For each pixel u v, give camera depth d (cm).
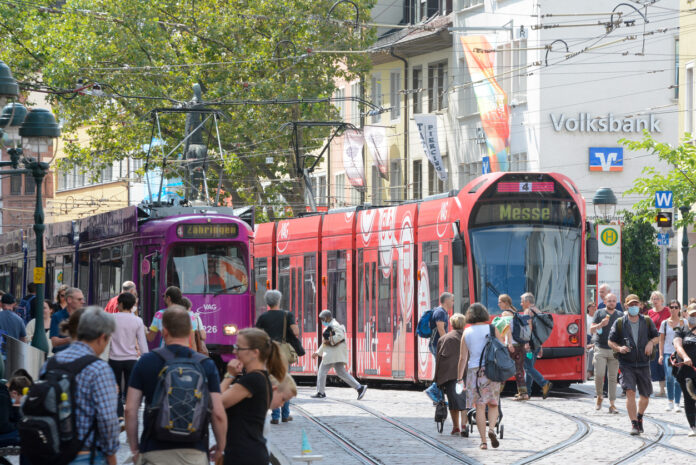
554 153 10694
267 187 11975
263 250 7594
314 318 6931
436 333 4497
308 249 7031
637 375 4041
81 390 1970
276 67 11488
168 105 11412
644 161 10806
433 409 4988
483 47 10594
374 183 13725
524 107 10931
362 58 11700
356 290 6569
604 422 4447
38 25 11681
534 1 10731
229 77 11438
